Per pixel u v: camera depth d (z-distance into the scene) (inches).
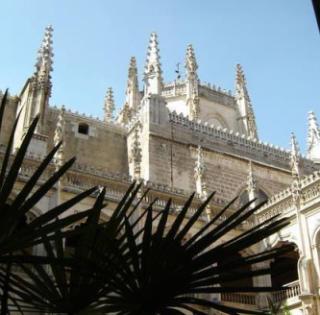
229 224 199.2
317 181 1144.2
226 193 1667.1
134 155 1306.6
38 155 1099.3
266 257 200.1
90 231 195.8
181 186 1594.5
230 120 2316.7
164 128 1672.0
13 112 1610.5
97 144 1705.2
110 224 203.9
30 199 184.4
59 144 195.9
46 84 1566.2
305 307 1035.9
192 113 2137.1
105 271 183.2
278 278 1226.0
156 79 2042.3
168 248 184.4
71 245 557.0
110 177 1137.4
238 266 193.9
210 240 191.8
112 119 2534.5
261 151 1850.4
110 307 189.5
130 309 186.9
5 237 175.8
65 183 1066.1
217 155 1722.4
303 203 1169.4
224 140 1784.0
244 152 1802.4
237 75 2439.7
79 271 184.1
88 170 1113.4
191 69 2262.6
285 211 1218.0
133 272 184.9
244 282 1191.6
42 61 1605.6
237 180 1717.5
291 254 1243.2
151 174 1555.1
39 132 1448.1
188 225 196.9
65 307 189.3
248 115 2332.7
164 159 1609.3
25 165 1041.5
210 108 2283.5
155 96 1733.5
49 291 194.9
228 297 1130.7
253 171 1776.6
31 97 1529.3
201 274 188.2
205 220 1201.4
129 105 2308.1
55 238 193.8
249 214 203.2
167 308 188.9
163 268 182.9
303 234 1138.7
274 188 1790.1
